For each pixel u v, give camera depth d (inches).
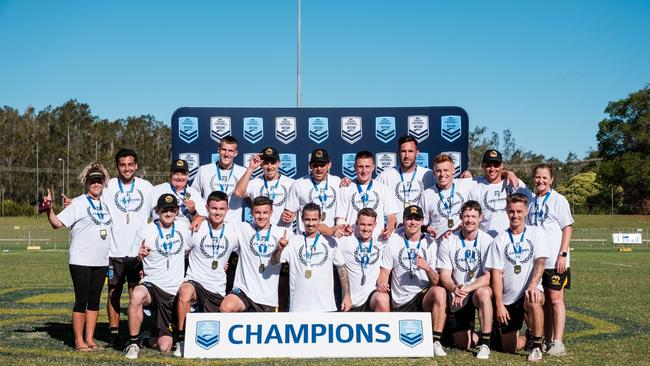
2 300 508.4
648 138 2586.1
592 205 2886.3
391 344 293.6
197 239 310.0
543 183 318.0
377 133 414.3
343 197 338.3
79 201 306.2
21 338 341.7
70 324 391.9
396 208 339.3
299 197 338.3
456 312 311.0
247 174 335.3
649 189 2578.7
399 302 317.4
